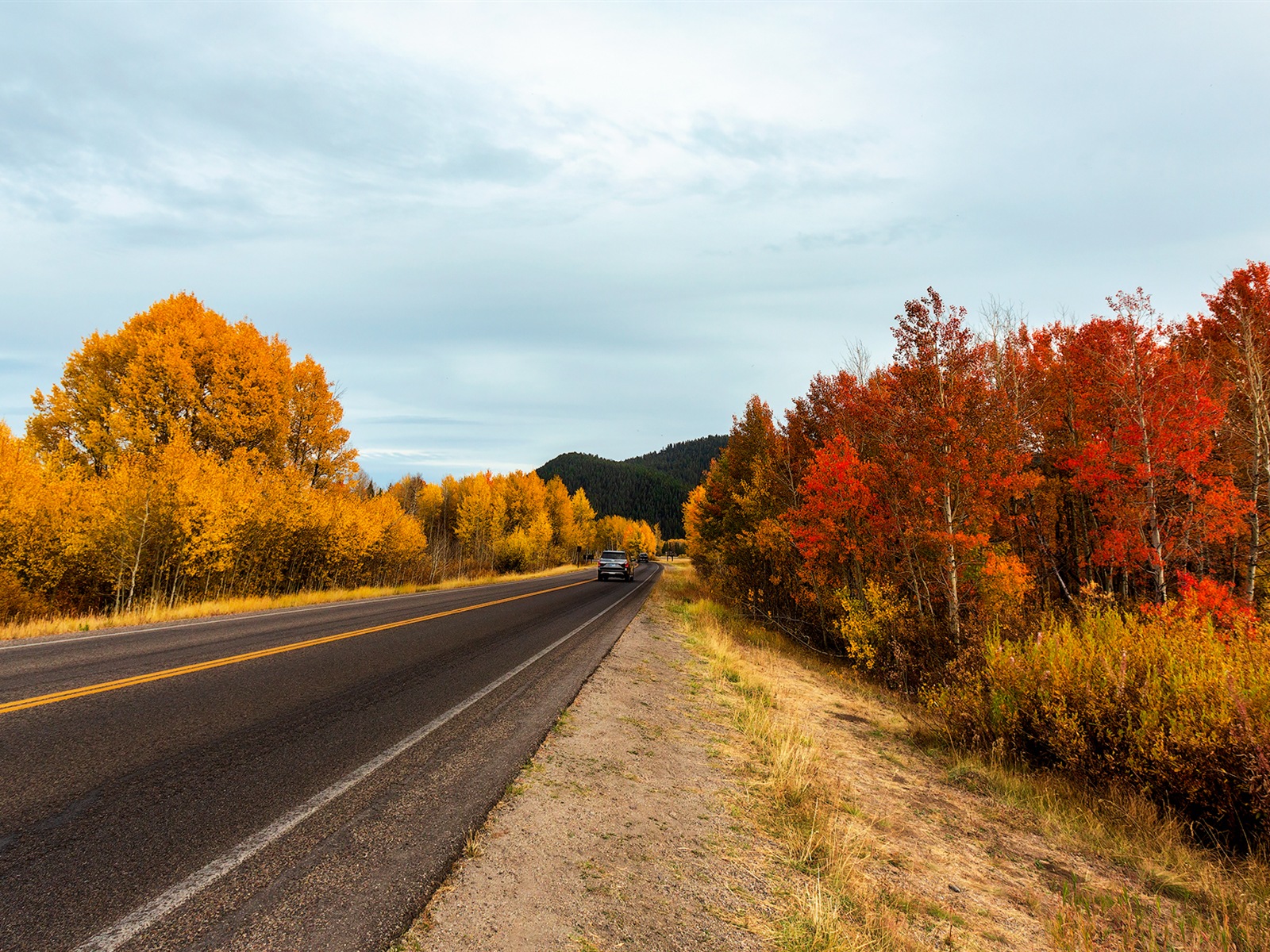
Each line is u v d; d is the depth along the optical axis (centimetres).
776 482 2047
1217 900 384
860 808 462
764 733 593
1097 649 702
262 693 538
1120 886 405
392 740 438
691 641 1216
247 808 308
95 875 234
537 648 905
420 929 224
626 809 370
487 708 550
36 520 1439
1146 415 1411
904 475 1341
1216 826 500
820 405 1970
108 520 1488
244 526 1794
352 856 270
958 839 449
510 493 5644
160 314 2038
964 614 1233
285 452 2316
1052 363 1797
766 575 2012
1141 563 1476
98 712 452
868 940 268
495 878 268
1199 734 512
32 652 680
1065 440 1762
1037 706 669
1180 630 728
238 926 211
